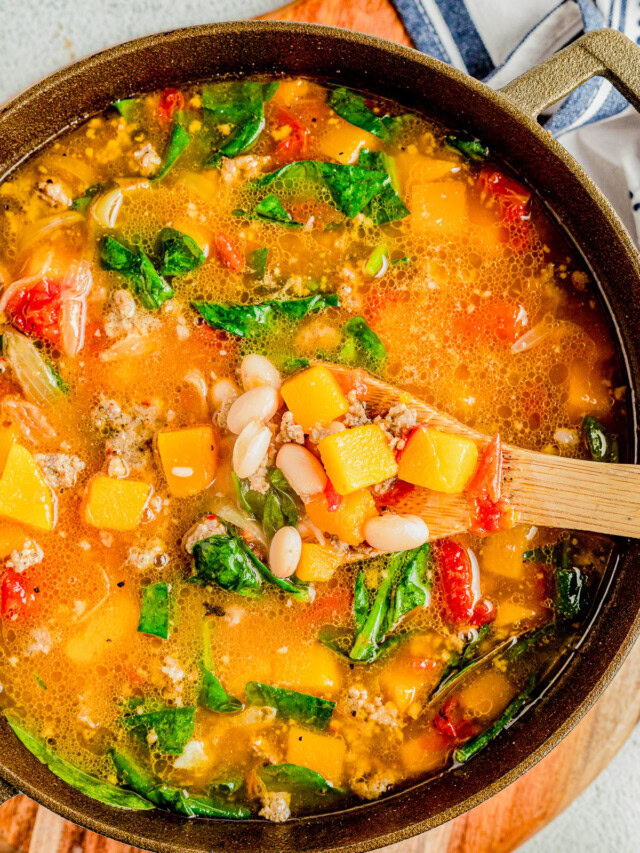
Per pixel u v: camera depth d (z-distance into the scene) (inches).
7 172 14.2
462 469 13.6
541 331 14.4
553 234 14.4
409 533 13.4
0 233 14.2
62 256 14.2
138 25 16.1
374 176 14.3
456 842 15.4
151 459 14.2
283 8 15.4
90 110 14.2
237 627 14.3
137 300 14.2
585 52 13.5
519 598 14.4
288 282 14.3
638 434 14.2
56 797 13.4
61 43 16.0
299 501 14.1
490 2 15.5
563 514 13.7
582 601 14.3
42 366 14.1
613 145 15.8
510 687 14.4
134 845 13.2
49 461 14.0
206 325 14.2
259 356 13.9
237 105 14.3
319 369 13.8
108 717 14.1
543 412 14.4
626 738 15.5
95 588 14.1
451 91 13.7
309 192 14.3
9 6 15.9
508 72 15.5
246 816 14.1
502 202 14.4
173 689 14.1
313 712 14.2
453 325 14.4
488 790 13.3
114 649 14.1
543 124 15.6
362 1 15.4
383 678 14.3
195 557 14.0
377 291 14.3
